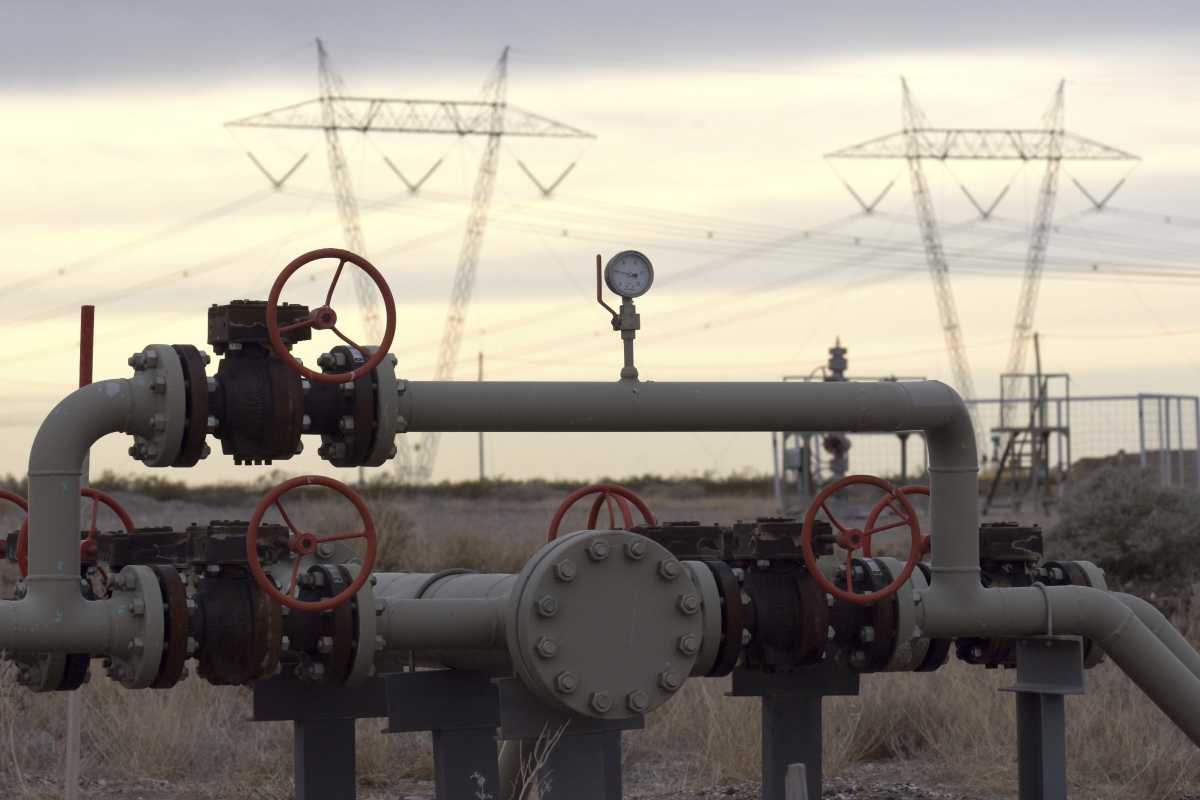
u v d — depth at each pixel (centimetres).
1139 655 792
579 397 708
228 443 655
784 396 734
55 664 662
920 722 1214
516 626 655
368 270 634
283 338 656
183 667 643
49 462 633
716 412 724
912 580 777
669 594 670
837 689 789
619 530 673
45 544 634
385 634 672
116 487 5847
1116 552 1953
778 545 717
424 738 1196
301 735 757
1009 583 813
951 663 1362
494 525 3803
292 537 637
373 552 641
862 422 743
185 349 643
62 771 1116
